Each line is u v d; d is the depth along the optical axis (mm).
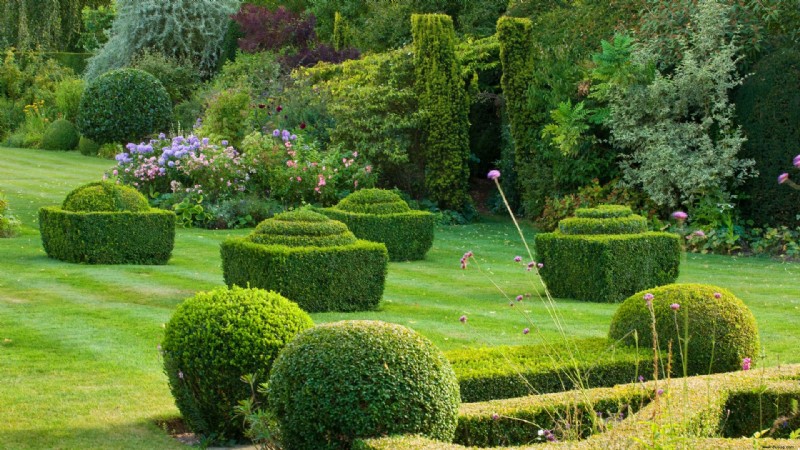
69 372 5543
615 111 13273
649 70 13234
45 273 9211
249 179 14672
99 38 33438
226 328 4344
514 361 4867
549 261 9070
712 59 12883
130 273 9414
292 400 3520
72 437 4320
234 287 4711
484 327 7078
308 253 7668
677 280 9297
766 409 4258
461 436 3951
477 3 22859
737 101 13000
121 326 6824
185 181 14758
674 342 5102
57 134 24375
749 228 12875
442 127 16016
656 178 12969
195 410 4430
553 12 17000
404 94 16188
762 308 8109
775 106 12383
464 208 16344
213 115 18453
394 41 23688
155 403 4992
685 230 12672
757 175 12602
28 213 13656
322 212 12031
